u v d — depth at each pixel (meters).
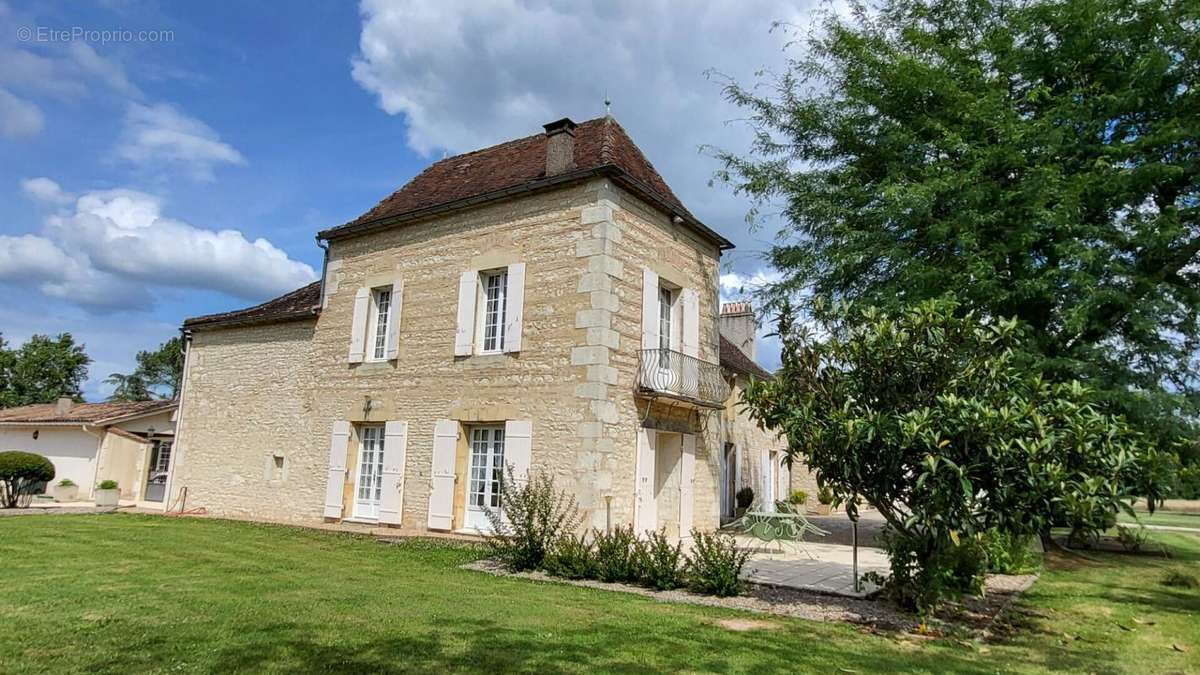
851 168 12.49
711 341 12.88
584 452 9.73
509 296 10.96
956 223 10.73
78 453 19.11
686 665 4.30
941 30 12.84
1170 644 5.34
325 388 13.08
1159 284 10.35
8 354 37.84
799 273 12.74
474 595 6.46
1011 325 6.12
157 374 40.59
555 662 4.24
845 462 5.96
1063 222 9.82
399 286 12.40
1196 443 9.34
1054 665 4.69
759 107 13.53
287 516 13.11
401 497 11.53
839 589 7.16
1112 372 10.18
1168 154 10.85
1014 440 5.38
